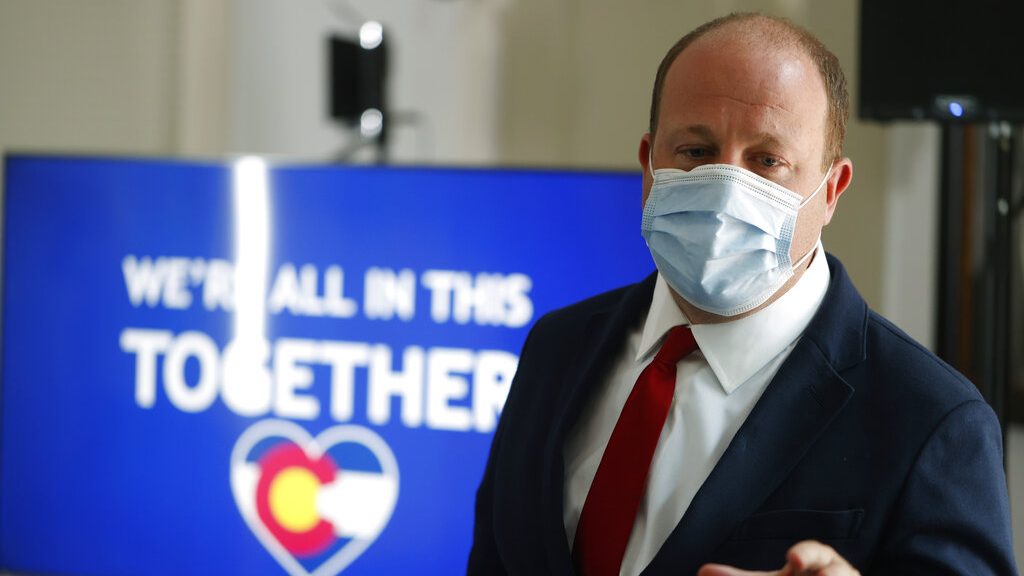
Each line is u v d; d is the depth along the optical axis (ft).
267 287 15.37
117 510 15.80
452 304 14.82
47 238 15.98
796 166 5.78
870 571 5.40
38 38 20.40
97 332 15.85
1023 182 14.96
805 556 4.70
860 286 17.61
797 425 5.62
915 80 12.12
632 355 6.34
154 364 15.70
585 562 5.91
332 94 21.45
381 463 15.03
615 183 14.38
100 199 15.83
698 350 6.05
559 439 6.12
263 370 15.37
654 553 5.75
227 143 21.75
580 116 22.85
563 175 14.49
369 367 15.07
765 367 5.90
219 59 21.52
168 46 21.18
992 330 12.23
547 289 14.56
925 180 17.22
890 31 12.19
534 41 23.32
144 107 21.07
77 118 20.59
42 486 16.01
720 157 5.79
